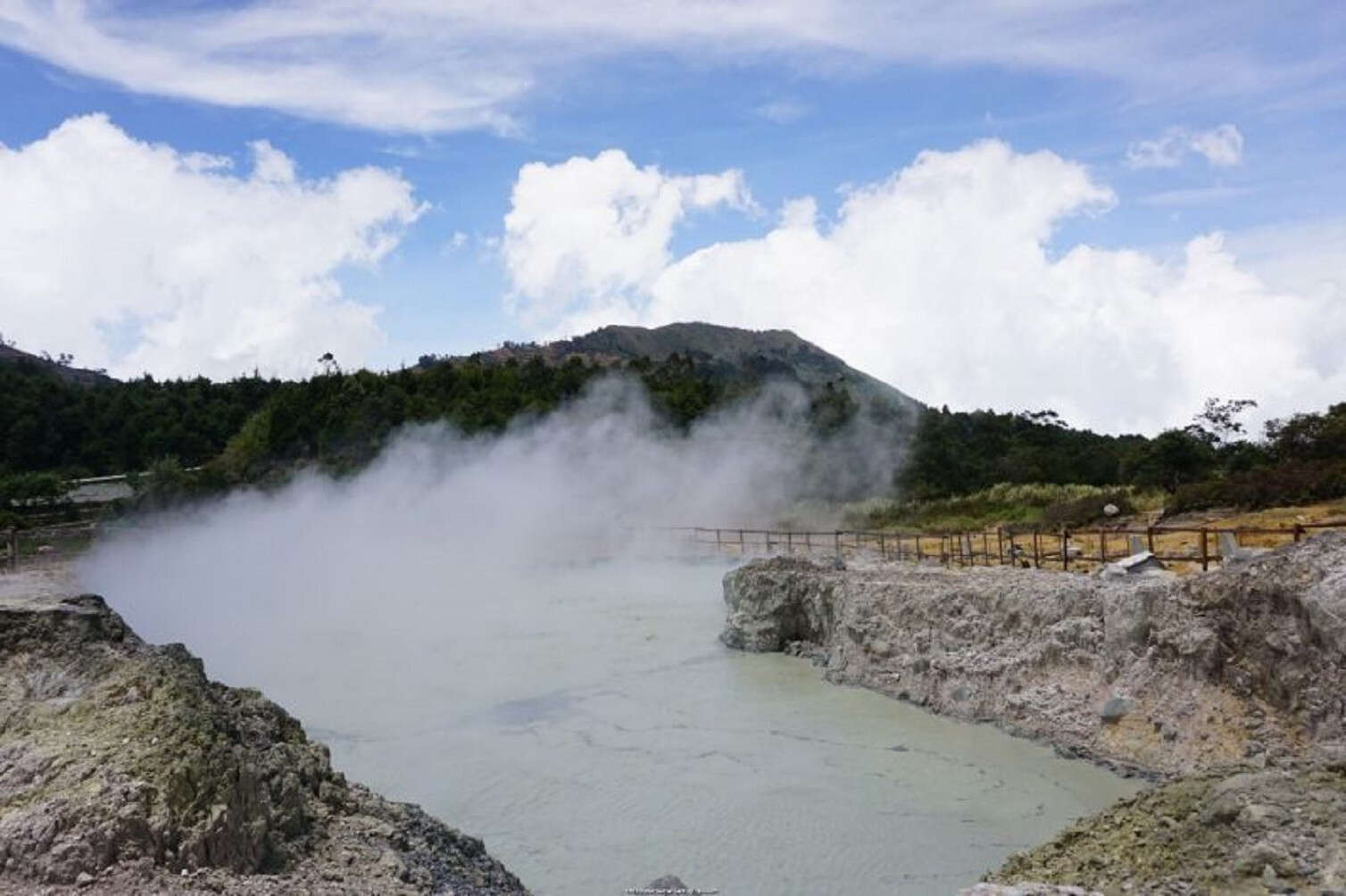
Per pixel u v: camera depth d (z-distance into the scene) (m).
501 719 29.80
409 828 18.08
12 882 12.69
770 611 38.09
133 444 105.75
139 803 13.59
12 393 105.19
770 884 18.11
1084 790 21.75
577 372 111.69
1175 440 65.44
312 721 30.03
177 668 17.56
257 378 128.38
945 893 17.50
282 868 14.88
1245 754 20.48
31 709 16.34
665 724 28.64
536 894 17.95
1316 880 12.07
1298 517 40.88
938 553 49.91
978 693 27.45
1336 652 19.48
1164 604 23.70
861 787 22.73
